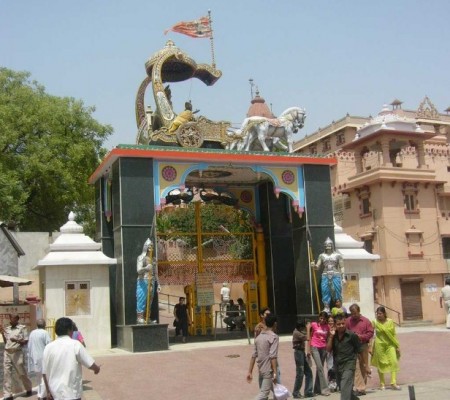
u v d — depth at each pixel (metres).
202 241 20.73
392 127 31.72
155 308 16.80
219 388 11.08
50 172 28.16
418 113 42.34
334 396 10.07
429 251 31.55
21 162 27.62
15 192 26.16
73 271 17.23
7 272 21.45
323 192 19.45
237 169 19.28
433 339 17.25
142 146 17.42
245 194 21.92
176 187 17.75
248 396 10.36
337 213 35.06
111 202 19.31
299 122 20.61
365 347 10.07
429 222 31.91
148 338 16.17
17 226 28.62
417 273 30.50
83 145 28.88
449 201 33.16
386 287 30.31
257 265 21.22
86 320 17.05
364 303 20.31
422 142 32.38
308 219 19.11
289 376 12.15
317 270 18.83
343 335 8.41
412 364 13.21
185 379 11.97
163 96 19.23
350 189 33.00
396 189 31.41
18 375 11.12
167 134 18.58
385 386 10.91
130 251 16.91
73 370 6.20
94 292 17.30
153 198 17.39
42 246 26.06
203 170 19.03
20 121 27.66
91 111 30.19
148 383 11.66
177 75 21.11
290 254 21.23
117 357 14.97
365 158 35.38
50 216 30.61
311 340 10.28
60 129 28.62
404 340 17.12
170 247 20.00
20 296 25.06
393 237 30.72
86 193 29.16
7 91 29.69
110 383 11.73
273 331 8.82
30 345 10.34
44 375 6.22
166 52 19.94
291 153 19.14
